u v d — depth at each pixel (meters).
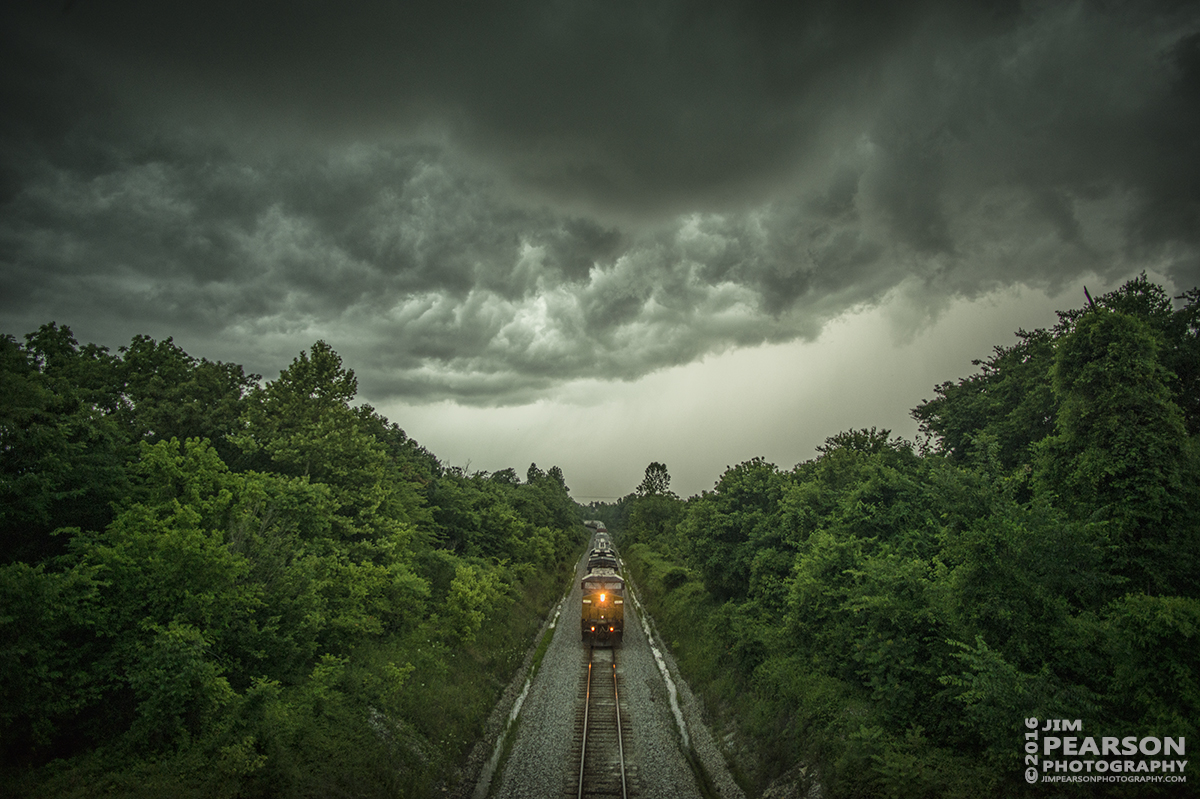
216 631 12.76
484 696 20.16
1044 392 20.89
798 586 18.48
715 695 20.30
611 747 16.47
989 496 12.48
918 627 13.03
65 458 12.98
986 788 9.87
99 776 10.22
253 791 10.50
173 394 20.83
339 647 18.08
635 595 45.59
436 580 28.11
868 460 25.61
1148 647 9.66
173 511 13.99
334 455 23.23
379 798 12.44
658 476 102.44
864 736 12.02
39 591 10.32
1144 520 12.86
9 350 12.81
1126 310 19.23
